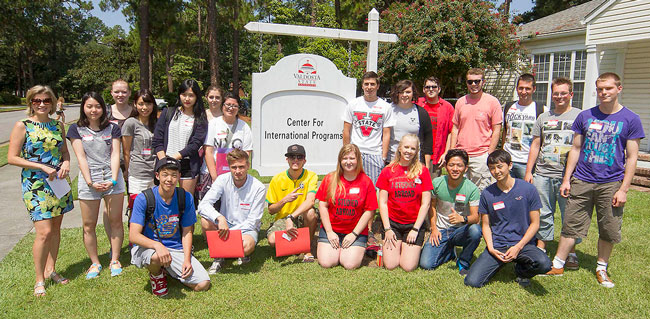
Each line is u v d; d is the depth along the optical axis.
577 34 10.54
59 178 3.29
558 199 3.94
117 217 3.60
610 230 3.31
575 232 3.45
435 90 4.76
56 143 3.29
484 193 3.46
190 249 3.26
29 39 40.25
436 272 3.63
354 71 14.52
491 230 3.47
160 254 2.98
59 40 55.50
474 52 10.76
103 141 3.51
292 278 3.48
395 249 3.73
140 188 3.93
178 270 3.20
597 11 8.70
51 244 3.42
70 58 57.59
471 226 3.57
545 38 11.34
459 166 3.56
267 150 5.32
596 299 3.07
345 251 3.72
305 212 4.11
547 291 3.22
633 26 8.17
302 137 5.42
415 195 3.78
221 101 4.25
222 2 23.83
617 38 8.47
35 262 3.19
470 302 3.03
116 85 4.09
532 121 4.24
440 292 3.20
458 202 3.68
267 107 5.26
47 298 3.11
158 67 38.06
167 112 3.99
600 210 3.35
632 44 9.09
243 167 3.61
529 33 11.80
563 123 3.76
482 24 10.90
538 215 3.28
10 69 53.06
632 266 3.69
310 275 3.54
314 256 4.09
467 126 4.52
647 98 8.95
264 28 5.21
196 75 29.61
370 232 4.75
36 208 3.17
